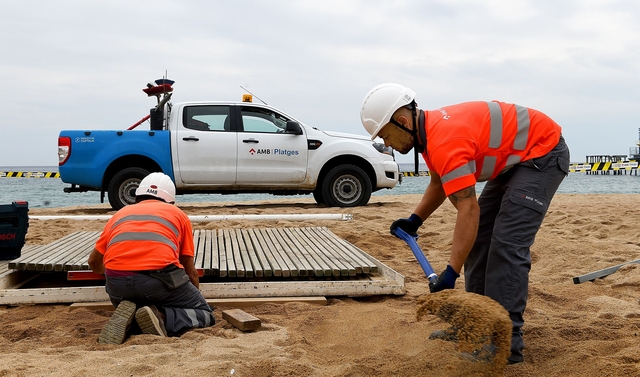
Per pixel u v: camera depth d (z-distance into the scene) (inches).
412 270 227.9
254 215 365.1
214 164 424.2
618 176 1932.8
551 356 123.9
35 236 310.7
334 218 361.7
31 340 144.0
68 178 411.5
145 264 150.2
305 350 133.9
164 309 152.7
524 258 122.0
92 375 113.3
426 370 113.0
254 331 148.8
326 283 185.6
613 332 136.3
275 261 208.4
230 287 183.3
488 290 123.6
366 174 448.1
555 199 517.3
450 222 337.1
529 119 125.7
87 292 180.5
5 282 190.7
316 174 441.1
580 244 251.4
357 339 142.0
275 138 434.3
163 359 123.1
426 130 118.6
